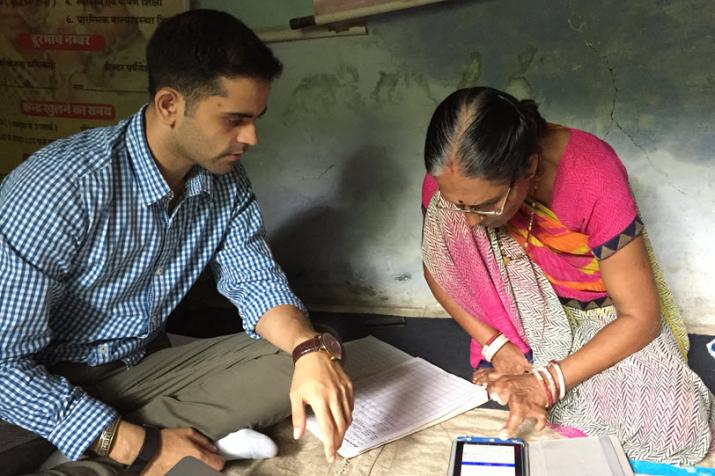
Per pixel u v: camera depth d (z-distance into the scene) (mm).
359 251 2750
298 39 2555
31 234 1465
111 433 1524
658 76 2293
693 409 1683
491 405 2010
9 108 2914
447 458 1771
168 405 1697
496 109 1455
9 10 2781
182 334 2641
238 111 1457
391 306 2764
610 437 1704
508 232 1823
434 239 1904
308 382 1490
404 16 2436
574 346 1854
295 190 2754
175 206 1703
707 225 2383
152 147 1579
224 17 1468
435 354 2393
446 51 2438
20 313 1476
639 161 2387
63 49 2771
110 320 1737
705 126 2295
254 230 1874
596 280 1822
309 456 1806
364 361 2270
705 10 2201
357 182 2670
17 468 1544
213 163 1555
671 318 1886
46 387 1508
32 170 1504
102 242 1583
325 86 2592
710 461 1707
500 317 1930
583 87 2361
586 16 2295
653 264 1834
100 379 1770
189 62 1414
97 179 1521
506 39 2379
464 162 1448
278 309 1751
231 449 1715
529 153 1493
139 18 2660
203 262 1843
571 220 1686
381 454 1797
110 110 2803
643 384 1709
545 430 1871
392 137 2580
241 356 1806
